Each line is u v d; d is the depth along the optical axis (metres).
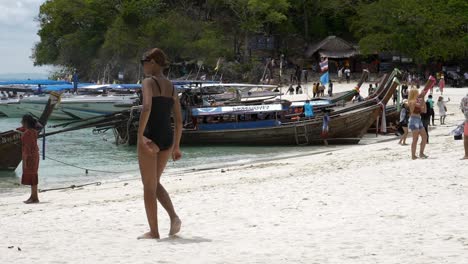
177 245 7.95
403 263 6.53
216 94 47.62
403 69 83.38
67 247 8.20
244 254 7.27
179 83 41.16
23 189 20.47
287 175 17.39
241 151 32.59
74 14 92.81
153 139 7.86
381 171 15.04
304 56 90.19
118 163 28.78
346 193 12.02
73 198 16.38
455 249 7.01
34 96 54.62
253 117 35.41
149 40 84.88
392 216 9.27
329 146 33.59
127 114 36.22
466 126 16.08
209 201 12.33
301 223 9.27
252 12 84.81
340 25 95.69
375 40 77.12
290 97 65.25
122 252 7.64
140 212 11.41
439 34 75.81
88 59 93.25
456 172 13.82
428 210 9.56
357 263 6.63
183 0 95.50
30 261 7.34
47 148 35.53
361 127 34.22
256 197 12.43
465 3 76.19
